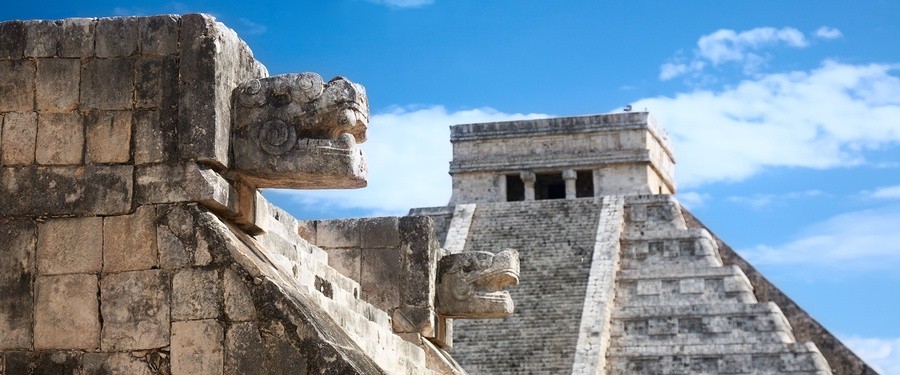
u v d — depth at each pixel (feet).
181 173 44.47
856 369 206.18
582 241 215.31
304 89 46.34
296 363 42.37
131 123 45.09
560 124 247.91
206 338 43.11
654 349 195.11
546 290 201.57
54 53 45.70
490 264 69.46
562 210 224.94
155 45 45.52
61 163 44.98
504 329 191.31
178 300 43.50
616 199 225.15
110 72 45.47
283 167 46.16
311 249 62.90
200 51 45.32
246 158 46.19
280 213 61.87
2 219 44.75
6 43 45.80
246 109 46.47
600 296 199.52
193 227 43.93
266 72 49.39
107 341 43.62
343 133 46.78
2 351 43.88
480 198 249.55
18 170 45.01
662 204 222.89
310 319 42.86
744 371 193.57
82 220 44.57
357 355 43.21
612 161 245.45
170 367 43.14
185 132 44.78
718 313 199.21
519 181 255.91
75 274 44.19
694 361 194.49
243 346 42.86
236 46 47.01
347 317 52.16
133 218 44.34
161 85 45.24
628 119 245.86
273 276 44.16
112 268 44.09
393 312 67.36
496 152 250.98
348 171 46.34
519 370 183.93
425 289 67.56
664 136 260.42
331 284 56.75
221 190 44.96
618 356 194.49
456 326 191.93
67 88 45.47
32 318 44.06
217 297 43.32
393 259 68.03
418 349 63.57
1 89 45.57
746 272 221.66
